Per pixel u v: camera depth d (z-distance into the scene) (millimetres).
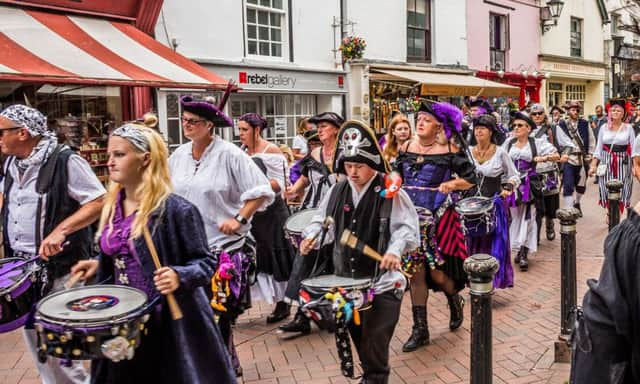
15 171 3971
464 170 5195
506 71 21547
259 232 5824
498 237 6289
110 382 3111
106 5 10305
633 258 2391
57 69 8289
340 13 14930
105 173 10211
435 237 5199
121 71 9031
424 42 17859
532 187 7898
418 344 5262
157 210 3088
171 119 11453
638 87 28406
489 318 3305
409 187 5391
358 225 3914
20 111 3826
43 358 2873
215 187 4359
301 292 3666
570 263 4805
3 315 3535
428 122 5316
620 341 2443
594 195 14734
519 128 8023
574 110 12891
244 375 4805
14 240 3996
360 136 3793
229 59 12328
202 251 3145
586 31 26359
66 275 3910
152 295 3123
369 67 15383
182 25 11523
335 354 5195
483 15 20203
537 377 4605
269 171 6090
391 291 3891
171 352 3082
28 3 9352
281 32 13617
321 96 14719
